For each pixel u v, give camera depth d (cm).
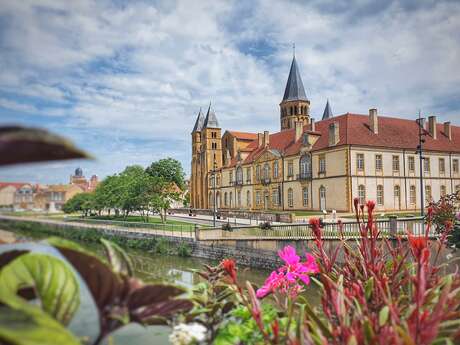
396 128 5084
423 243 224
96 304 167
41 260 154
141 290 164
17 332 103
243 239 2441
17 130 86
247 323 251
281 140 6144
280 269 312
